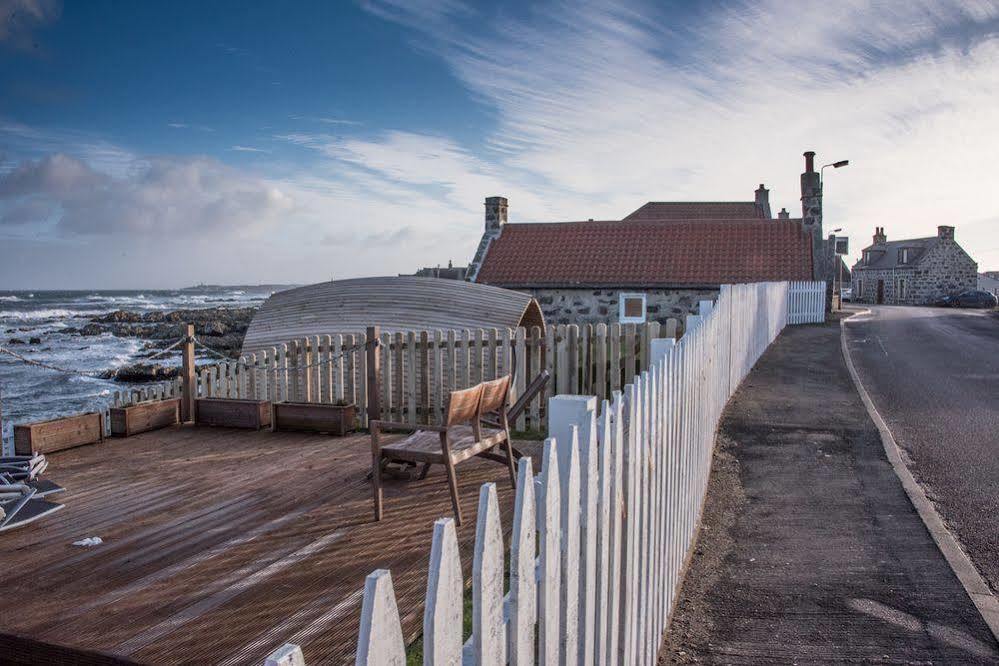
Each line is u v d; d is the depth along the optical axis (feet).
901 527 18.01
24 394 76.33
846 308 138.41
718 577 15.49
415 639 11.74
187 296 476.54
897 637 12.78
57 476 21.85
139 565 14.90
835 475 22.41
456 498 17.39
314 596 13.35
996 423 29.27
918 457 24.36
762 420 29.63
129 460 23.77
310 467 22.84
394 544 16.05
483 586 5.72
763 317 52.31
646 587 11.37
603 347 30.58
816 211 80.12
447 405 17.25
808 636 12.89
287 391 31.19
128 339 138.72
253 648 11.38
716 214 126.41
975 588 14.60
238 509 18.65
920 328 78.64
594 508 8.32
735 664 12.01
